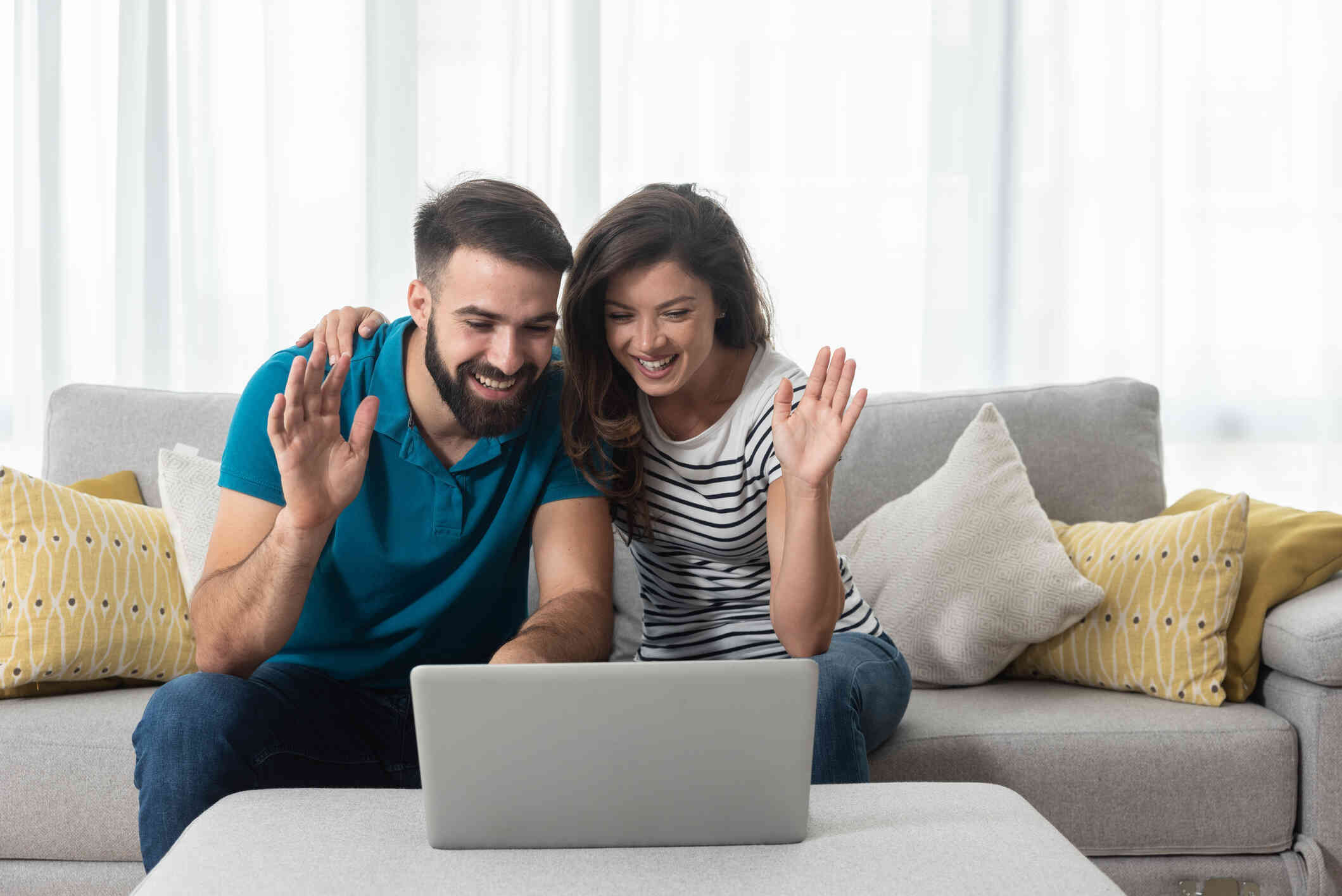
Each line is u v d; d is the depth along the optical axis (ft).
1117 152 8.62
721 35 8.62
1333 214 8.63
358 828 3.11
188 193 8.60
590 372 4.86
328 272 8.69
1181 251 8.71
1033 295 8.62
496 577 4.97
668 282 4.49
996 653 6.06
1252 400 8.71
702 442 5.01
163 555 6.14
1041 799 5.24
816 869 2.79
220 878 2.72
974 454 6.49
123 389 7.22
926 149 8.66
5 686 5.53
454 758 2.91
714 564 5.29
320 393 4.11
